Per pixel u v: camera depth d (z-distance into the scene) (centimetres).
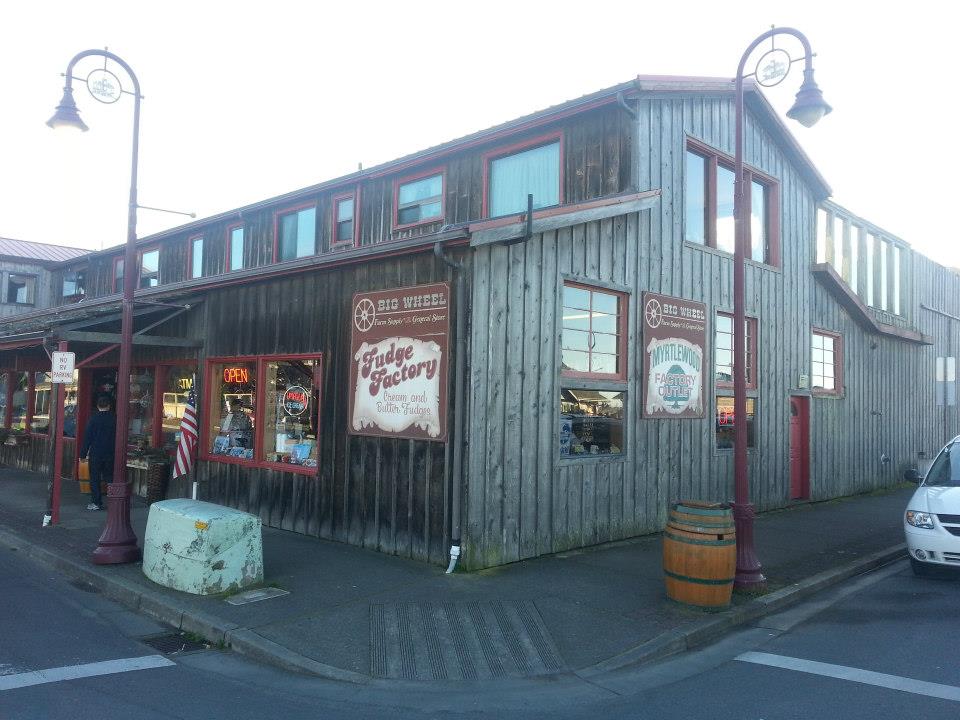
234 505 1109
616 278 1008
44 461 1633
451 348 825
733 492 1237
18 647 584
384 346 897
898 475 1858
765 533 1127
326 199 1630
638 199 1015
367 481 912
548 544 894
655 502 1064
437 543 827
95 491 1159
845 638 652
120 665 555
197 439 1184
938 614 730
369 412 908
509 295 852
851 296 1594
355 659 566
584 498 948
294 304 1041
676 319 1114
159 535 746
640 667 579
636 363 1039
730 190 1293
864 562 930
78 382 1505
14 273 2647
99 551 814
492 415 827
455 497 802
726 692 524
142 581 749
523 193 1231
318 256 961
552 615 671
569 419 940
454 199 1347
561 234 923
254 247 1783
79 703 480
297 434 1027
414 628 632
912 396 1959
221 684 527
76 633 626
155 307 1165
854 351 1684
